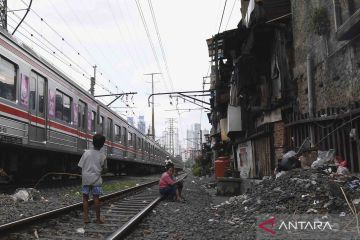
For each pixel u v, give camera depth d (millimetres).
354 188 6723
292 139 11445
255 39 13727
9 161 11930
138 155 30656
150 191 15297
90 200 9367
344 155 8359
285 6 12922
